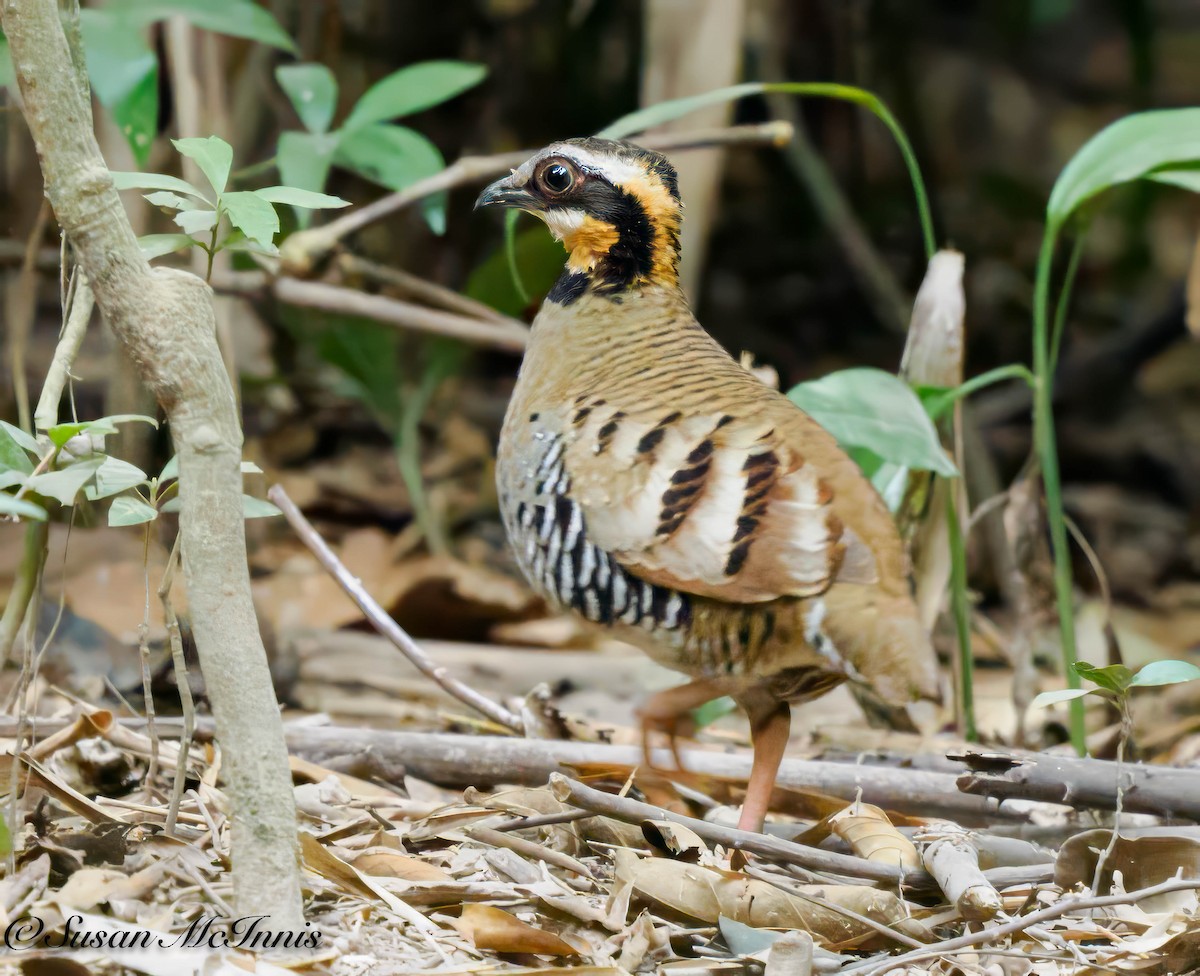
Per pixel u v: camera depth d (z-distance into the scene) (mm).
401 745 8414
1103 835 6957
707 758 8609
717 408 7508
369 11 18516
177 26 12281
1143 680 6812
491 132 20562
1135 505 20344
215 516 5355
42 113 5160
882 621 6906
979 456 16859
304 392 18422
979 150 25797
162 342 5285
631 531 7242
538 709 9242
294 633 12727
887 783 8422
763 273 23859
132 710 8836
